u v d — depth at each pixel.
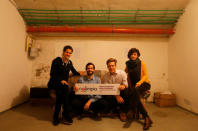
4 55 2.08
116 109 2.05
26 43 2.75
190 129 1.59
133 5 2.57
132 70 1.95
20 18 2.58
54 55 3.00
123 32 2.81
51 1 2.50
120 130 1.57
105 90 1.85
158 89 3.00
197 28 2.14
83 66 2.98
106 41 3.02
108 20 2.84
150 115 2.09
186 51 2.41
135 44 3.02
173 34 2.86
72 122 1.74
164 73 3.02
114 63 1.92
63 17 2.83
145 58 3.02
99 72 2.46
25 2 2.47
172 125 1.71
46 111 2.23
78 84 1.86
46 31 2.79
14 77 2.36
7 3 2.16
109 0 2.48
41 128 1.59
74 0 2.49
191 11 2.30
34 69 2.99
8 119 1.85
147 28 2.98
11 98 2.29
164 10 2.62
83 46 3.01
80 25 2.97
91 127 1.64
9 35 2.21
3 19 2.05
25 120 1.82
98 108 1.89
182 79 2.51
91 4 2.58
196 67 2.16
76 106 1.87
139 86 1.76
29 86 2.93
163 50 3.04
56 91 1.75
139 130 1.57
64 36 3.02
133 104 1.76
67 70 1.92
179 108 2.48
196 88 2.15
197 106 2.13
